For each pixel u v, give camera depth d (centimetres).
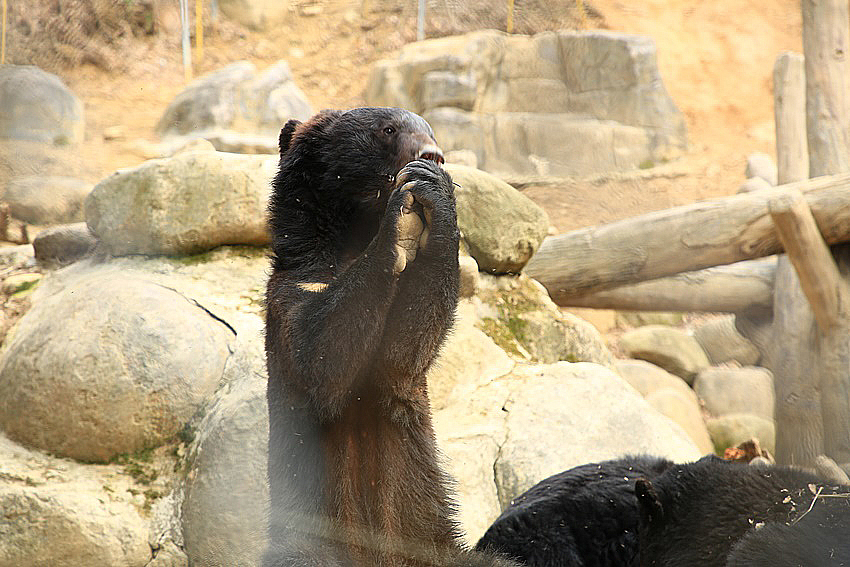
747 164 2062
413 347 572
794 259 1245
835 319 1236
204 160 1066
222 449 837
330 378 560
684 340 1516
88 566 798
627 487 725
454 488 729
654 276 1348
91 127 1878
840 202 1226
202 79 1939
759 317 1459
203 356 916
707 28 2908
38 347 912
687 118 2570
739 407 1405
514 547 705
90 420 879
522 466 908
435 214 555
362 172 648
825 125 1444
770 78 2756
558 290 1377
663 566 638
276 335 617
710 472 666
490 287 1177
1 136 1714
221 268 1041
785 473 650
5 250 1218
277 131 1898
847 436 1206
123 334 906
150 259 1066
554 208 1952
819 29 1455
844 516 572
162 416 894
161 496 855
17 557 792
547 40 2320
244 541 805
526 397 980
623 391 992
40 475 846
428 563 629
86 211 1110
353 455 626
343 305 554
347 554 609
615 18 2845
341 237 659
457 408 983
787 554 535
